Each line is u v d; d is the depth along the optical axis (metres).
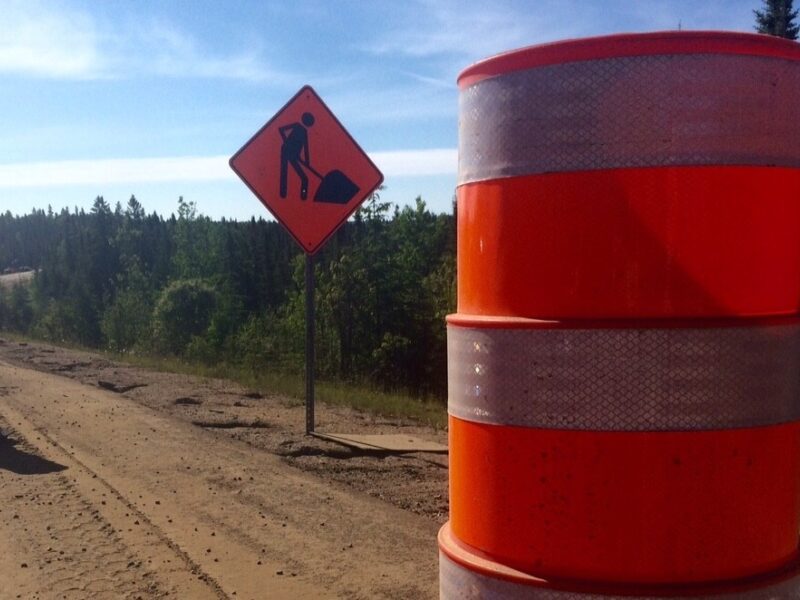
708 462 2.70
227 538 6.26
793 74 2.79
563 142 2.77
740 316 2.72
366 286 35.28
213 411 12.38
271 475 8.29
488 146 2.98
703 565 2.71
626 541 2.71
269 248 65.88
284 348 32.97
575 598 2.74
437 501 7.34
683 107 2.66
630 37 2.68
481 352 2.97
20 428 11.09
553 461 2.79
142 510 7.03
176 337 39.47
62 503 7.27
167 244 71.94
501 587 2.88
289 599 5.05
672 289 2.68
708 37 2.66
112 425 11.26
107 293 60.44
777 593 2.78
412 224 46.72
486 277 3.01
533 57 2.82
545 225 2.82
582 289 2.76
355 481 8.06
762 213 2.73
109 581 5.37
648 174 2.68
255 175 9.91
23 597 5.12
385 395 16.14
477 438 3.01
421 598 5.07
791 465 2.88
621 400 2.70
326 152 10.11
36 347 29.98
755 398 2.74
